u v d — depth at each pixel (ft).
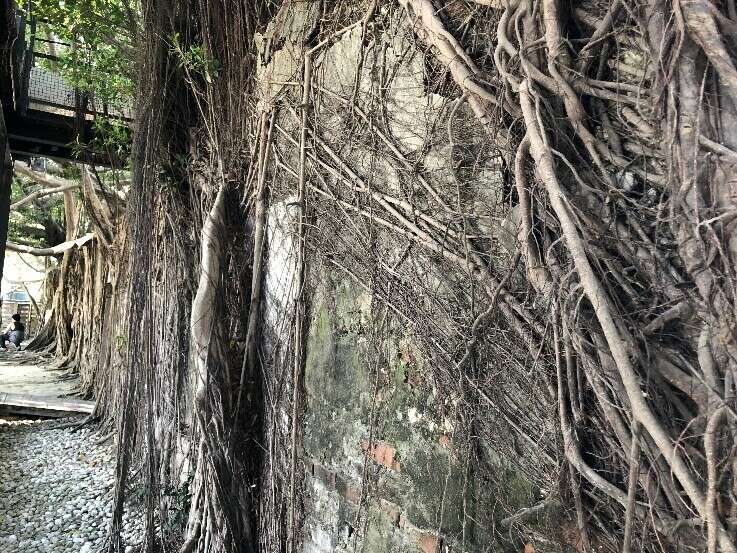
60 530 13.74
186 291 13.41
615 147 4.34
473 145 5.77
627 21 4.25
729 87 3.60
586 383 4.53
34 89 20.07
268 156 10.30
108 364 24.48
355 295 7.66
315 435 8.50
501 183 5.45
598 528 4.48
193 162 13.47
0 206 16.67
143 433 14.67
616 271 4.26
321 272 8.50
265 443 9.95
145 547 11.59
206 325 10.45
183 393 13.38
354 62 7.84
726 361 3.61
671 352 3.96
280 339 9.68
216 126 12.15
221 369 10.41
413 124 6.63
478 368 5.57
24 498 15.84
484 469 5.44
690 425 3.79
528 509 4.94
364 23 7.51
